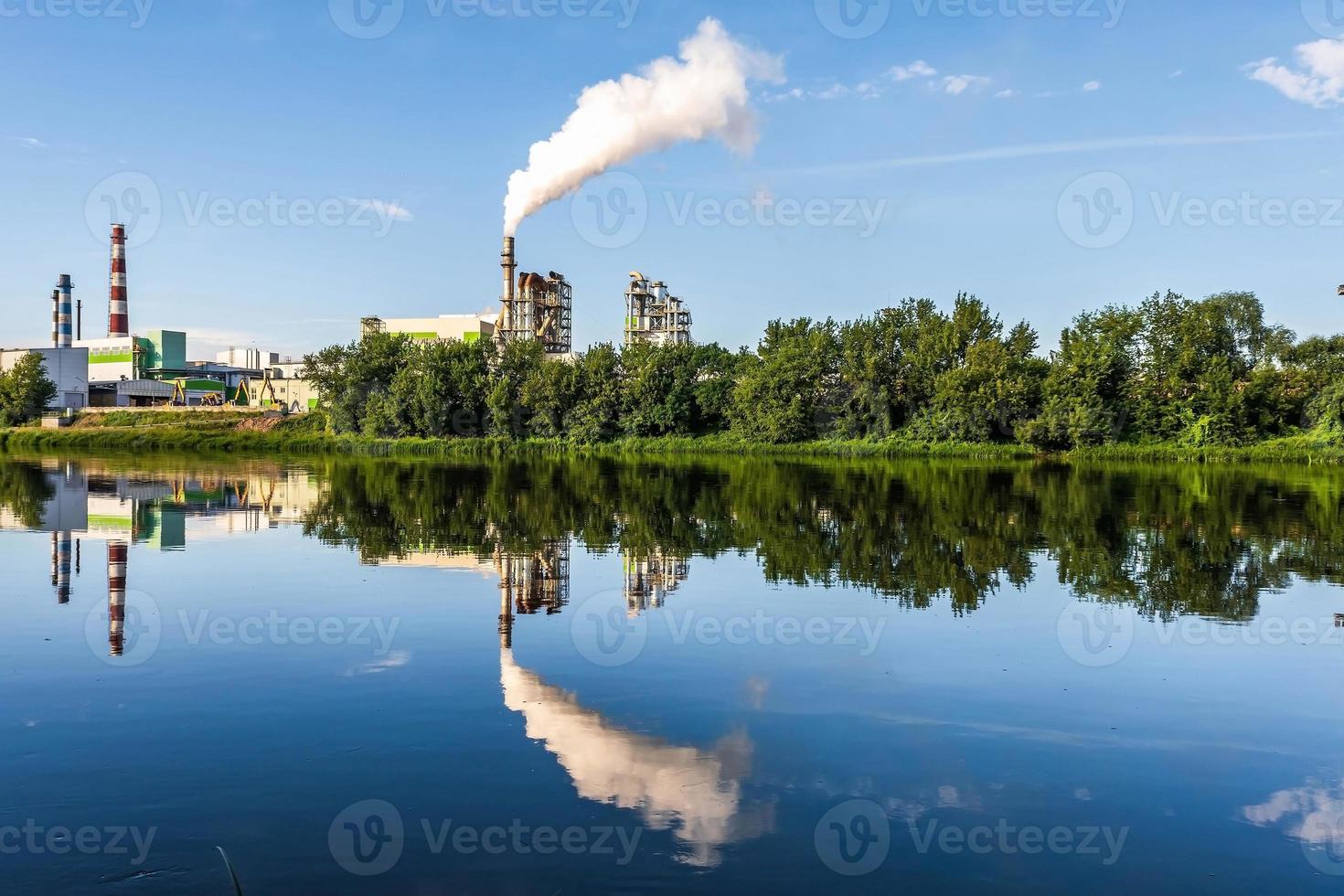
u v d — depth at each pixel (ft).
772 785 31.45
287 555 78.28
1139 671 45.32
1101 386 268.21
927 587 65.21
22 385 390.21
